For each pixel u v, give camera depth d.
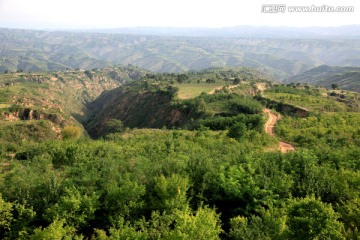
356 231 19.78
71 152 39.78
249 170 28.77
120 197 24.55
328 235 17.50
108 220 24.72
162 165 30.42
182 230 18.48
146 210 25.58
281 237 18.78
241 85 159.62
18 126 110.31
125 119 161.25
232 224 22.39
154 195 26.52
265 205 25.27
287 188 26.16
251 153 36.38
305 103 107.81
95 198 24.70
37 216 24.42
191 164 30.20
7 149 62.62
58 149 41.97
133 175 28.69
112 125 143.50
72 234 23.05
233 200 26.59
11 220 23.62
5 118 131.00
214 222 20.00
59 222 21.00
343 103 118.75
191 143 52.81
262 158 33.69
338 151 37.78
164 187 25.03
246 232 19.89
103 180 27.94
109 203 25.03
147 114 148.38
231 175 27.62
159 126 124.56
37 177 28.17
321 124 71.62
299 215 18.61
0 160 46.25
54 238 20.06
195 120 100.06
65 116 155.62
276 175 28.08
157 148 47.09
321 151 37.75
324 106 104.56
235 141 54.19
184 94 143.12
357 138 53.97
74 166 35.16
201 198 26.61
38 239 20.27
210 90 152.50
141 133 82.50
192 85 174.75
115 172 29.56
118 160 36.59
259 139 58.78
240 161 32.53
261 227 20.55
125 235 19.56
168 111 126.94
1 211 22.98
